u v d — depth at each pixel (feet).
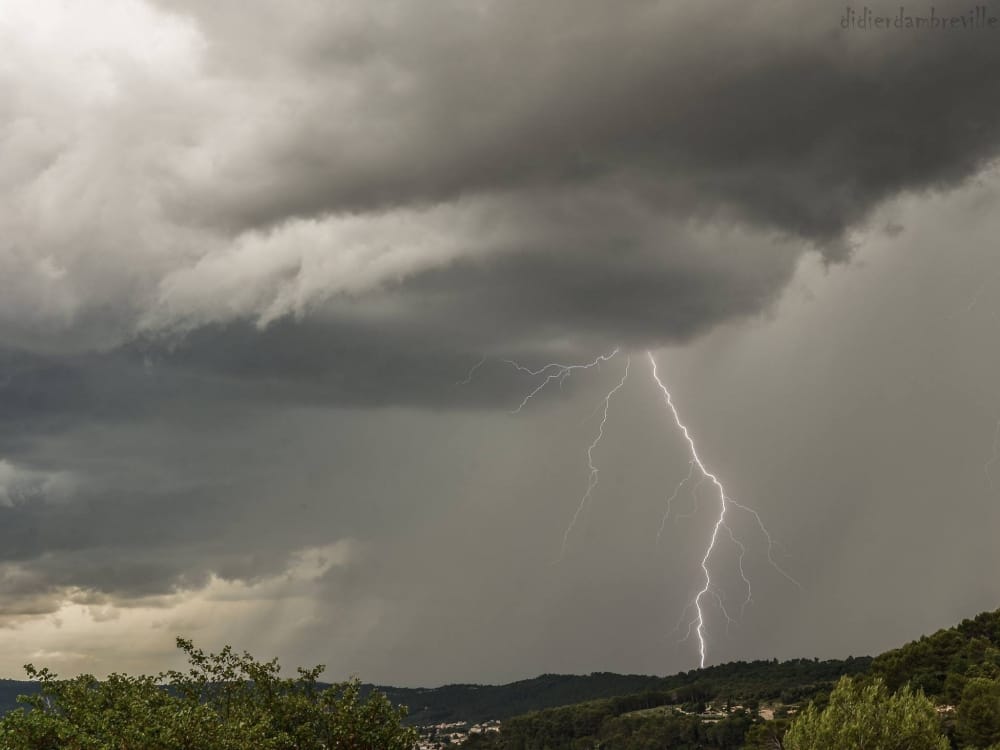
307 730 106.42
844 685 141.28
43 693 106.22
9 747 93.71
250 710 107.55
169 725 95.50
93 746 92.63
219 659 116.98
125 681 110.63
